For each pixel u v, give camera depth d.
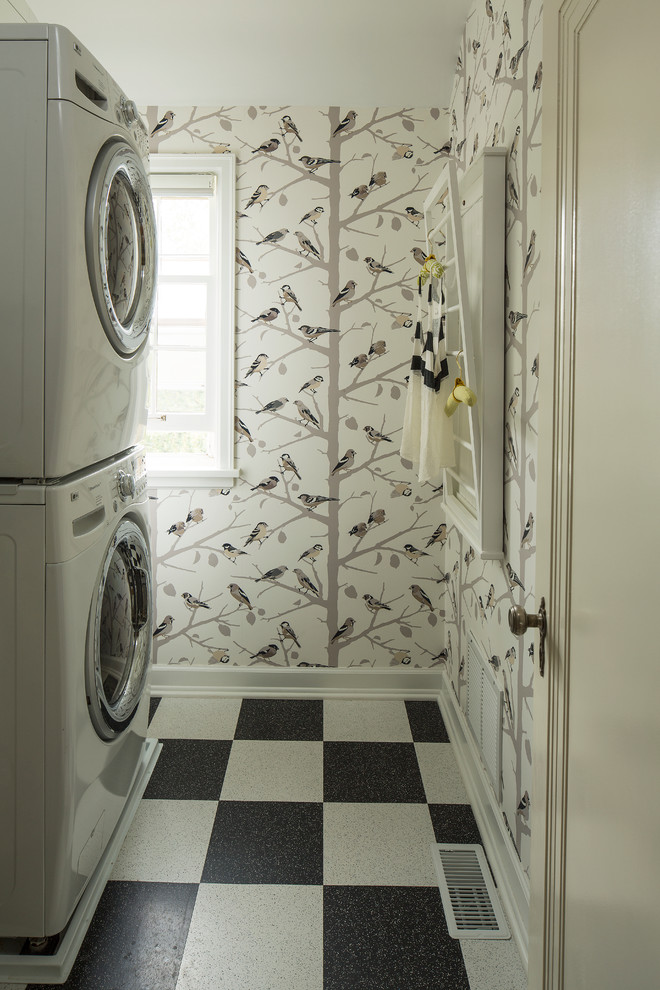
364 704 3.12
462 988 1.67
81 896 1.88
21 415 1.57
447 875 2.05
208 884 2.00
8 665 1.61
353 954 1.76
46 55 1.52
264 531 3.14
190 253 3.06
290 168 2.99
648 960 0.79
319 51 2.71
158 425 3.11
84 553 1.70
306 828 2.25
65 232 1.54
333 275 3.03
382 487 3.12
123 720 2.04
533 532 1.77
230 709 3.06
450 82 2.87
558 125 1.07
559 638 1.09
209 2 2.46
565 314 1.05
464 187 2.30
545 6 1.12
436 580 3.16
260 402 3.08
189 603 3.17
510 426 1.99
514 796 1.96
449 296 2.43
